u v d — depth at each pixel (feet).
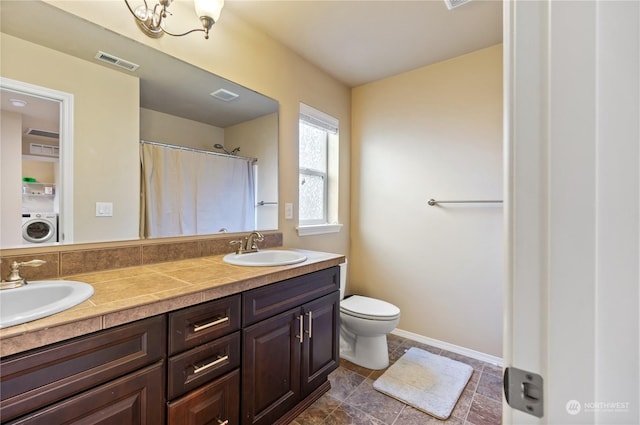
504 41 1.35
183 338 3.34
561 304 1.17
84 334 2.62
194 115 5.49
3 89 3.67
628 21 1.11
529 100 1.23
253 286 4.13
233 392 3.90
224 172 5.97
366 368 6.74
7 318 2.37
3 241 3.64
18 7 3.76
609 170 1.12
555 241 1.18
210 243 5.71
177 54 5.11
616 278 1.12
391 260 8.59
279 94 6.86
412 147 8.14
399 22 6.02
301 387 5.05
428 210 7.91
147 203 4.92
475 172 7.18
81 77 4.24
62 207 4.09
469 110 7.23
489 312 7.07
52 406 2.45
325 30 6.35
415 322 8.18
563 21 1.17
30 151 3.85
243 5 5.57
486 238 7.09
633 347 1.12
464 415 5.26
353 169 9.30
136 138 4.80
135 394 2.94
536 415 1.21
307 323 5.13
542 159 1.21
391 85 8.50
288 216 7.20
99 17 4.32
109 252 4.45
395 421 5.09
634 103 1.10
